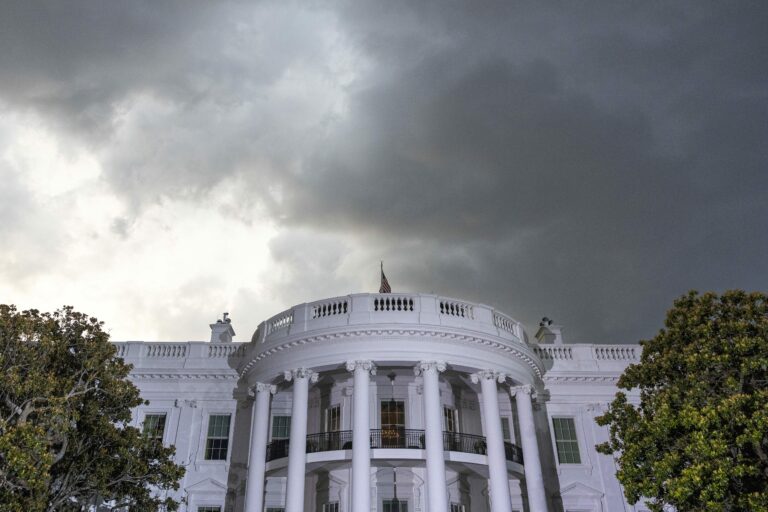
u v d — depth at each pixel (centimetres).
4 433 1658
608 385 3284
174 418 3134
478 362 2706
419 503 2747
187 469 3005
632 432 2011
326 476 2847
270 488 2922
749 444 1762
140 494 2252
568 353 3366
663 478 1802
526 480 2736
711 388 1880
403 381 2950
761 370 1856
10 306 2003
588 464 3081
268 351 2781
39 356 1959
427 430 2511
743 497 1720
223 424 3136
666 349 2098
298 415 2609
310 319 2766
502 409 3159
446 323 2689
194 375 3194
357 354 2619
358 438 2470
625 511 2975
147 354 3294
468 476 2916
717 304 2056
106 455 2139
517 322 3025
